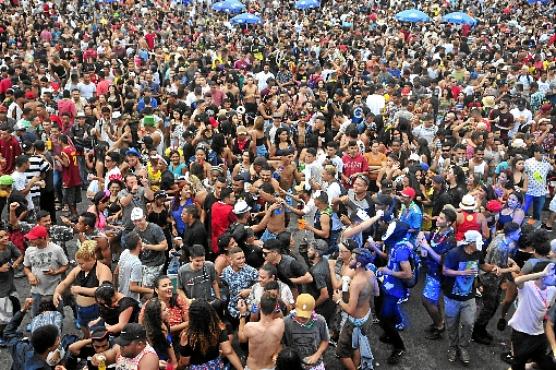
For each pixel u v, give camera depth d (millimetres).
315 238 9758
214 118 14117
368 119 14453
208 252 9570
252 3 34938
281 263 7926
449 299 8219
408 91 17109
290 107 16250
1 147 12008
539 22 31641
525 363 7730
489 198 10688
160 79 20719
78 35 25219
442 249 8477
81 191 14062
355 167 12078
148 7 32438
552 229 12820
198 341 6375
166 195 9672
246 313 7449
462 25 29375
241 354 8109
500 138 13977
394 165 11750
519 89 18281
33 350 6551
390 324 8289
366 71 21250
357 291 7383
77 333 8875
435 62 21484
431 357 8633
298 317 6688
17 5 29328
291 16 32938
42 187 11359
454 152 12172
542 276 7320
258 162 10750
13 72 17531
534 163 12125
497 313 9688
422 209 10789
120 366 5891
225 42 24969
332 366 8320
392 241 8742
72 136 13727
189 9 33594
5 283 8312
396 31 28500
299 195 11078
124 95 16797
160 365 6340
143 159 11781
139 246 8086
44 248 8172
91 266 7719
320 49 24312
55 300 7598
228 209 9398
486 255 8766
